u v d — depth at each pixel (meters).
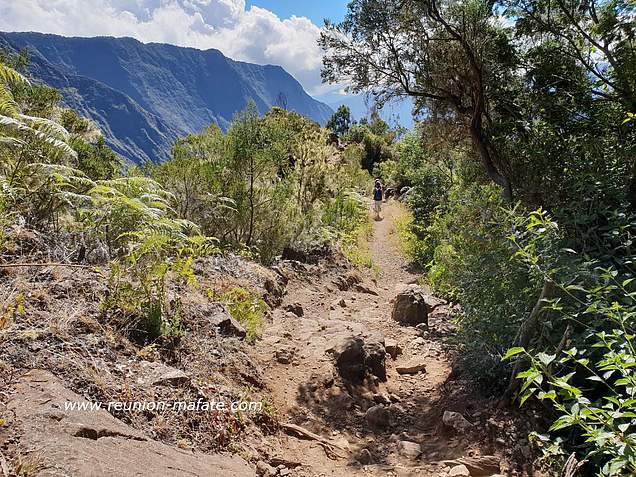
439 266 9.16
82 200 5.02
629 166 5.37
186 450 2.73
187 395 3.22
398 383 5.28
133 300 3.86
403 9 7.91
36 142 5.20
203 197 8.38
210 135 9.73
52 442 2.00
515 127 7.77
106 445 2.22
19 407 2.20
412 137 17.75
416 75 8.43
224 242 8.95
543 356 2.32
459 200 5.87
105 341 3.30
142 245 4.11
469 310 4.64
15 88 6.94
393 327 7.08
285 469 3.16
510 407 3.86
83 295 3.71
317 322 6.51
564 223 4.66
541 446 3.35
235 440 3.20
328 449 3.64
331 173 15.83
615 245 4.51
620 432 2.26
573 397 2.27
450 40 7.99
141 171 8.51
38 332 2.95
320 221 12.55
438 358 5.97
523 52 7.99
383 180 32.38
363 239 15.52
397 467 3.47
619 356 2.25
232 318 5.00
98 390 2.75
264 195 9.38
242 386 3.98
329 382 4.66
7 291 3.33
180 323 4.24
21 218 4.57
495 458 3.35
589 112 7.12
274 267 8.66
